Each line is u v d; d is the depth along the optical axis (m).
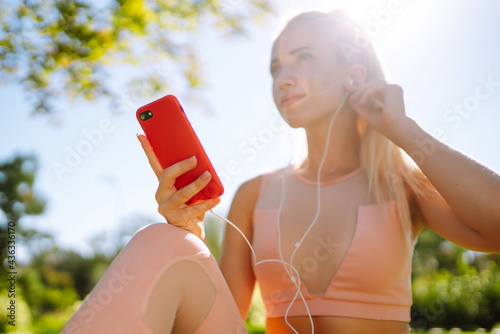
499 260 12.34
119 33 3.62
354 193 1.36
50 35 3.47
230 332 1.11
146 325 0.97
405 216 1.30
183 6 3.70
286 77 1.39
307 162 1.50
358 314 1.23
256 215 1.48
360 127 1.46
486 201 1.08
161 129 1.19
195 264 1.07
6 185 17.58
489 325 8.84
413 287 9.82
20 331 9.84
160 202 1.14
